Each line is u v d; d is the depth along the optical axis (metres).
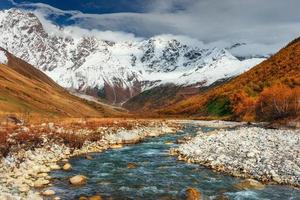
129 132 63.75
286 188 27.47
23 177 28.42
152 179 31.22
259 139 45.78
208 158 37.00
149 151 46.38
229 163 34.19
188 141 51.09
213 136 51.19
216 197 25.92
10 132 43.06
